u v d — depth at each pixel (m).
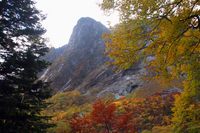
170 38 5.60
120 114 51.12
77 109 66.69
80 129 46.16
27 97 12.92
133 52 5.87
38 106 13.54
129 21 5.57
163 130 35.44
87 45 153.12
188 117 15.38
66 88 126.38
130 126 43.41
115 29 5.87
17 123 12.23
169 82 6.70
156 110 49.09
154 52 5.83
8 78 12.45
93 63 136.88
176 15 5.49
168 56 5.90
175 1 5.39
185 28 5.55
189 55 5.96
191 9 5.50
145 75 6.53
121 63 6.05
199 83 8.04
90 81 115.25
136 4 5.42
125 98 71.19
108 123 44.28
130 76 93.62
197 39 5.76
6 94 12.13
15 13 13.91
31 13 14.44
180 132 15.98
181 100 15.43
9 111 11.17
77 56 148.62
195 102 15.10
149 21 5.47
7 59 12.38
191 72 7.18
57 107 78.25
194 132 14.87
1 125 11.84
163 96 54.16
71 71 139.75
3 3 13.18
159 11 5.41
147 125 44.06
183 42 5.80
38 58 13.84
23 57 12.70
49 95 13.88
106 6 5.79
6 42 12.94
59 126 46.09
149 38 5.69
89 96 94.00
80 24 173.25
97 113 43.88
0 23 12.84
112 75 106.94
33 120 13.10
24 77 12.44
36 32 14.30
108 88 95.12
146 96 60.69
